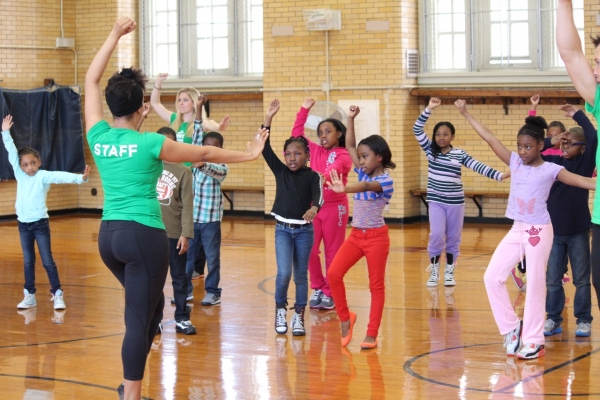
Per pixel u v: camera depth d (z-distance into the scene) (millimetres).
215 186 7977
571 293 8430
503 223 13656
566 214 6543
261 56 15109
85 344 6648
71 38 15961
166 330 7066
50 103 15578
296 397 5266
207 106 15469
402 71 13555
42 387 5531
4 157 15062
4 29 15289
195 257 8625
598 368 5820
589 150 6504
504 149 6164
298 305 6863
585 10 12328
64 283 9234
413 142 13992
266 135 4793
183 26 15664
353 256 6426
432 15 13867
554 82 12992
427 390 5367
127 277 4523
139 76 4820
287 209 6742
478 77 13500
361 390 5391
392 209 13828
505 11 13383
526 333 6105
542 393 5273
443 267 10016
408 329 7027
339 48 13875
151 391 5402
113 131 4566
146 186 4543
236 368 5922
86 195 16391
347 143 7211
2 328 7199
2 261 10773
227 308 7918
